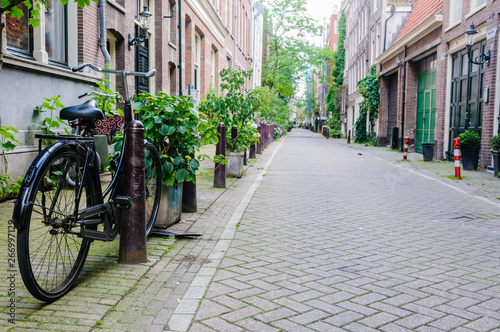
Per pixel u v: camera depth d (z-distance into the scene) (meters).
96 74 9.35
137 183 3.66
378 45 28.41
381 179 10.61
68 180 2.98
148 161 4.35
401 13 26.33
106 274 3.43
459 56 15.52
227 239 4.71
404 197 7.97
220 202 6.86
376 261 4.08
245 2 35.22
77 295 3.01
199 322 2.71
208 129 5.67
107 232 3.43
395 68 23.62
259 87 10.90
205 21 20.34
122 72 3.71
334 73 49.78
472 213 6.55
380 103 27.16
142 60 13.21
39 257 2.89
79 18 8.78
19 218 2.53
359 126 31.80
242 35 34.25
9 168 6.32
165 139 4.98
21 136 6.69
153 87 14.16
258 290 3.28
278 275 3.63
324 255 4.24
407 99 21.41
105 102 4.68
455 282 3.55
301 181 9.89
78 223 2.97
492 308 3.04
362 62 35.06
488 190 8.90
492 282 3.57
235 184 8.95
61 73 7.66
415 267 3.92
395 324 2.76
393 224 5.72
